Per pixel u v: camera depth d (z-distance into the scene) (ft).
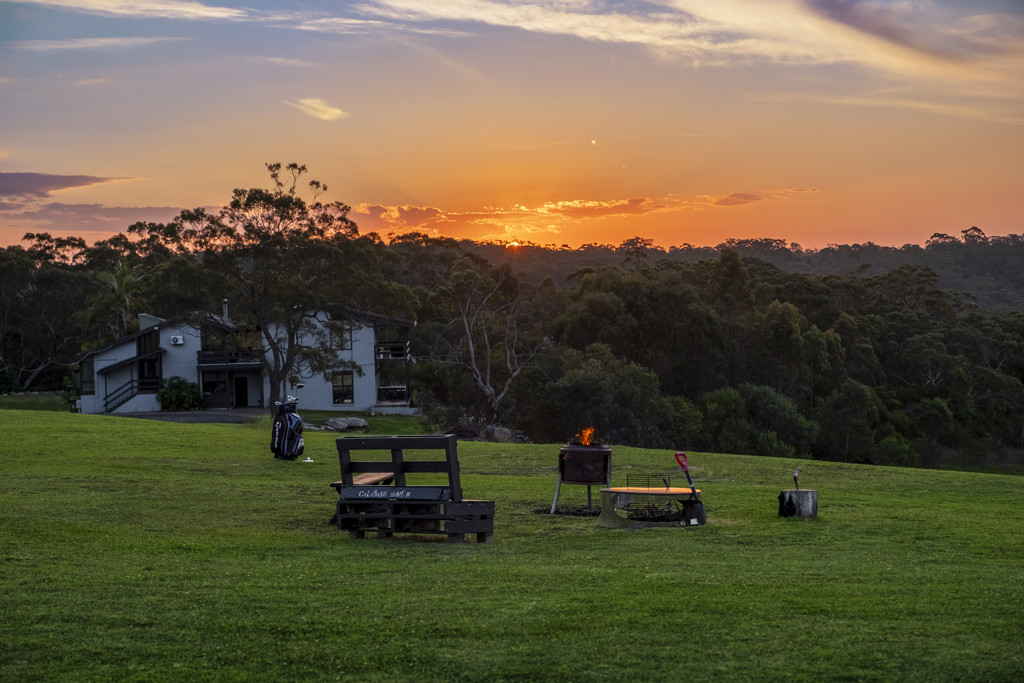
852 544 37.24
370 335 199.21
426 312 271.28
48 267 307.99
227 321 194.18
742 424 209.46
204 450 75.36
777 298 314.55
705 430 208.13
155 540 35.37
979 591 27.61
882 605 25.70
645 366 257.96
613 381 190.39
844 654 21.33
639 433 186.19
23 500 43.73
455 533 37.32
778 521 43.55
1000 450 256.11
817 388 265.54
